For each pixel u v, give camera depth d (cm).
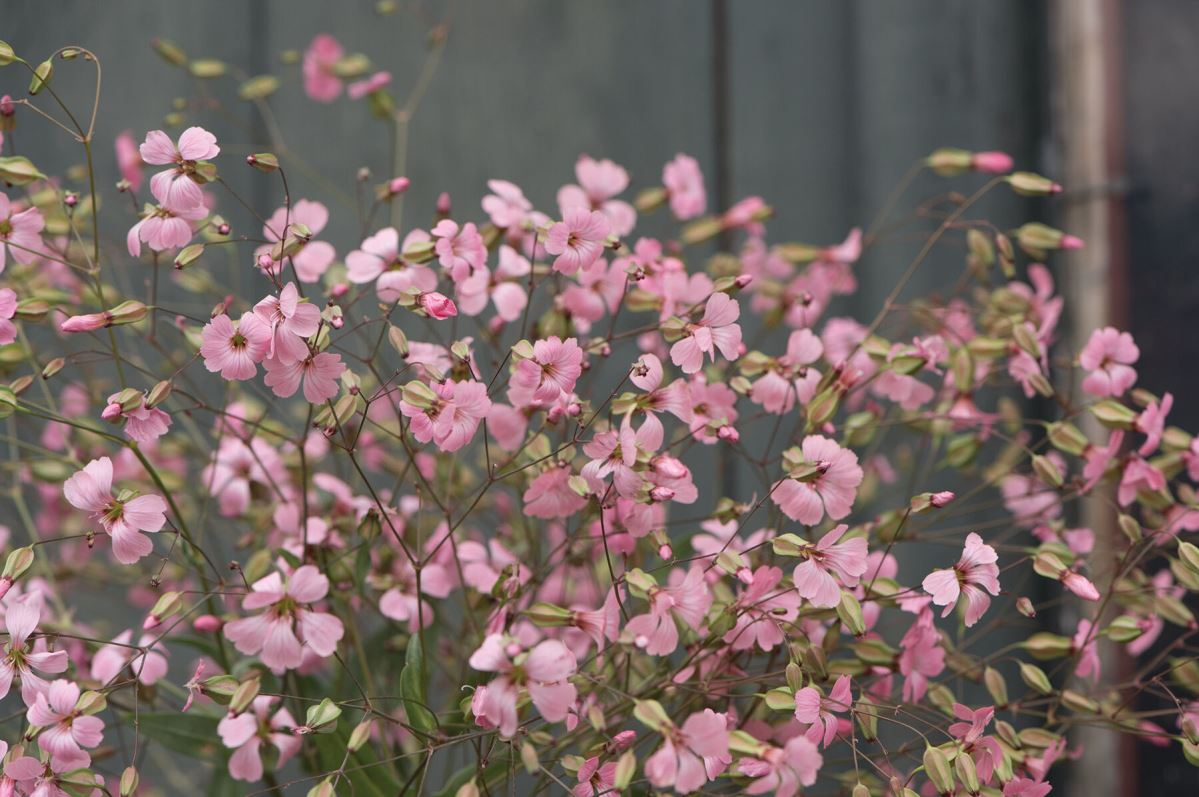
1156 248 79
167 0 79
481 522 73
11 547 74
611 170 66
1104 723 64
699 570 60
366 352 72
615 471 60
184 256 60
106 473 60
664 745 57
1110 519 76
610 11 81
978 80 80
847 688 60
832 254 71
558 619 60
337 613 65
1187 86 79
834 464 60
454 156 80
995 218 80
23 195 70
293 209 64
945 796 59
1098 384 65
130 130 79
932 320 67
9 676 59
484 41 80
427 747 61
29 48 78
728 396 62
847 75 81
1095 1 79
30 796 59
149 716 63
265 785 65
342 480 70
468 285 63
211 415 73
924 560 77
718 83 81
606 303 63
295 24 80
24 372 74
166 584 70
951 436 71
